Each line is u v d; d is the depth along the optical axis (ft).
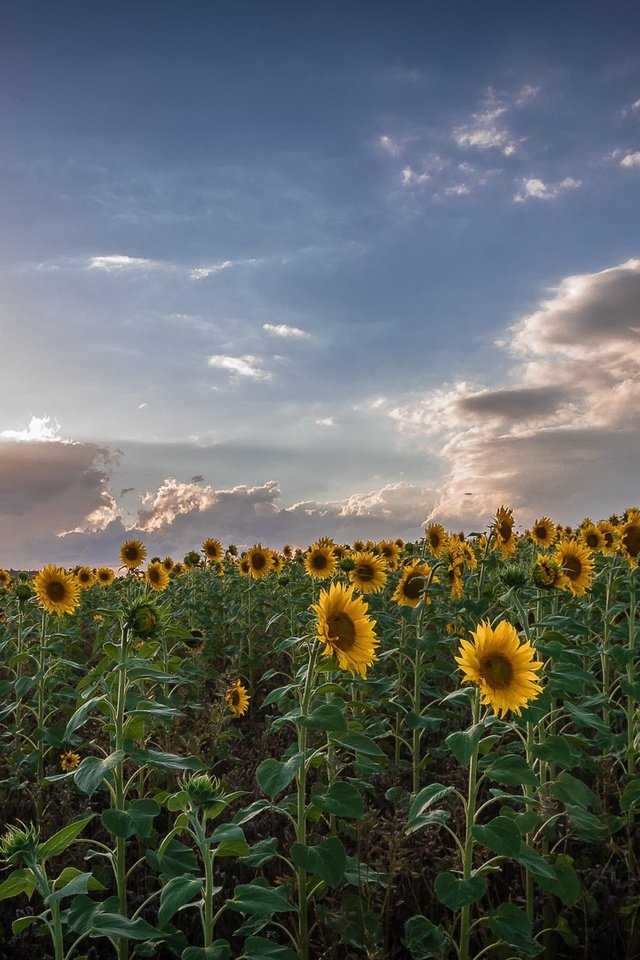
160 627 16.87
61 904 18.08
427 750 26.96
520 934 13.17
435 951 13.52
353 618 15.51
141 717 15.55
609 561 27.27
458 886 13.00
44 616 27.53
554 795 15.66
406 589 27.45
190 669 27.61
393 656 27.89
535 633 17.53
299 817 14.43
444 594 29.19
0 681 24.94
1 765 25.52
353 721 18.01
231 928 17.31
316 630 16.06
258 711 33.32
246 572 43.68
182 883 12.05
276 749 27.25
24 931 16.83
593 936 16.26
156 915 17.39
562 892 14.70
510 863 18.47
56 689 33.06
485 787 22.79
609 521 40.65
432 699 28.73
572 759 17.03
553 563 19.06
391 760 25.67
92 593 52.03
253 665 35.29
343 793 14.15
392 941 16.31
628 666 21.08
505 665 13.67
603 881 17.30
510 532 30.09
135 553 44.50
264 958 11.47
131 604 17.04
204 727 26.61
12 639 29.17
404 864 16.34
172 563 52.26
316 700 16.37
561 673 16.16
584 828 15.14
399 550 39.32
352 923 14.73
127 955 14.25
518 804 21.42
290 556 57.47
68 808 22.20
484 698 13.75
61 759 25.38
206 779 12.54
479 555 33.99
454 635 29.89
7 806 23.45
